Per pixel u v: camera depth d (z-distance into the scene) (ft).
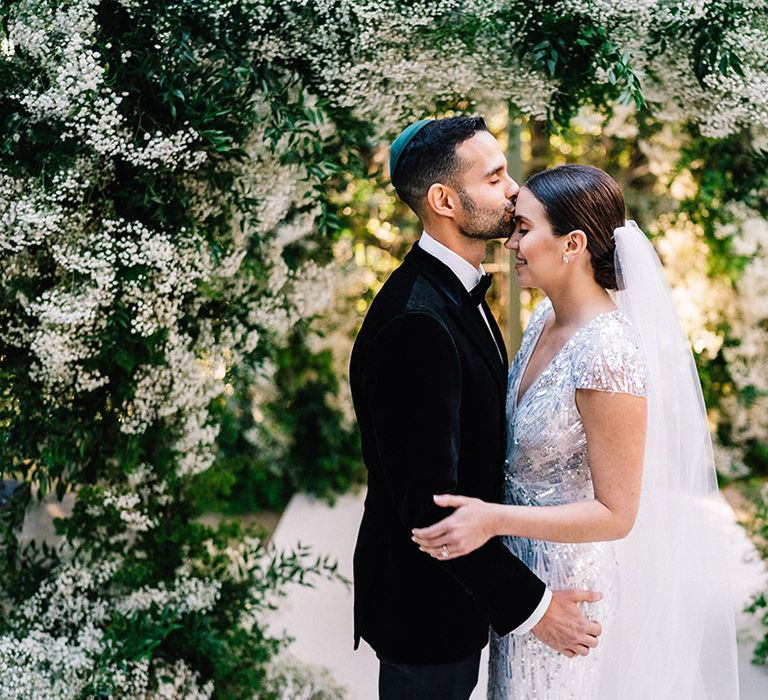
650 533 6.32
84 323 7.52
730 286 13.80
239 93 7.53
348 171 8.32
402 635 6.16
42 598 8.65
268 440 15.76
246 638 9.48
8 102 6.93
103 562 8.95
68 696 7.93
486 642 6.49
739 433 14.75
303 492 16.21
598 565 6.24
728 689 6.63
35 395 8.02
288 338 14.52
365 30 7.22
